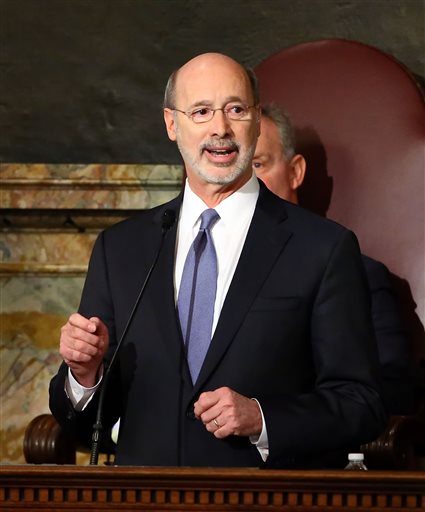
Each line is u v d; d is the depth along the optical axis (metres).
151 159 16.30
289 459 8.81
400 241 14.01
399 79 14.27
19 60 16.45
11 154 16.34
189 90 9.72
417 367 13.72
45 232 15.94
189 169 9.85
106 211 15.88
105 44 16.39
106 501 7.11
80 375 9.31
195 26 16.27
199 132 9.62
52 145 16.36
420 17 15.87
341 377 9.23
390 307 13.23
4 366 15.74
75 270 15.82
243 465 8.99
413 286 13.91
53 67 16.45
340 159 14.31
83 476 7.08
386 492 7.12
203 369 9.17
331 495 7.12
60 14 16.45
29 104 16.45
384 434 11.62
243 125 9.68
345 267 9.49
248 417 8.67
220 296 9.53
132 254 9.88
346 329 9.31
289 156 13.71
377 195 14.13
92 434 9.78
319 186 14.34
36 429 12.02
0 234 15.95
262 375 9.18
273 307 9.33
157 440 9.17
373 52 14.45
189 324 9.46
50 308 15.82
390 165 14.13
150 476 7.05
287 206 9.93
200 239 9.69
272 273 9.45
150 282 9.62
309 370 9.47
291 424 8.75
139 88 16.36
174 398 9.22
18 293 15.84
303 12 16.08
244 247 9.59
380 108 14.27
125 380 9.45
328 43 14.63
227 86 9.66
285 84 14.66
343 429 8.88
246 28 16.16
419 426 11.97
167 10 16.31
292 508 7.11
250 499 7.11
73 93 16.42
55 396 9.67
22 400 15.68
